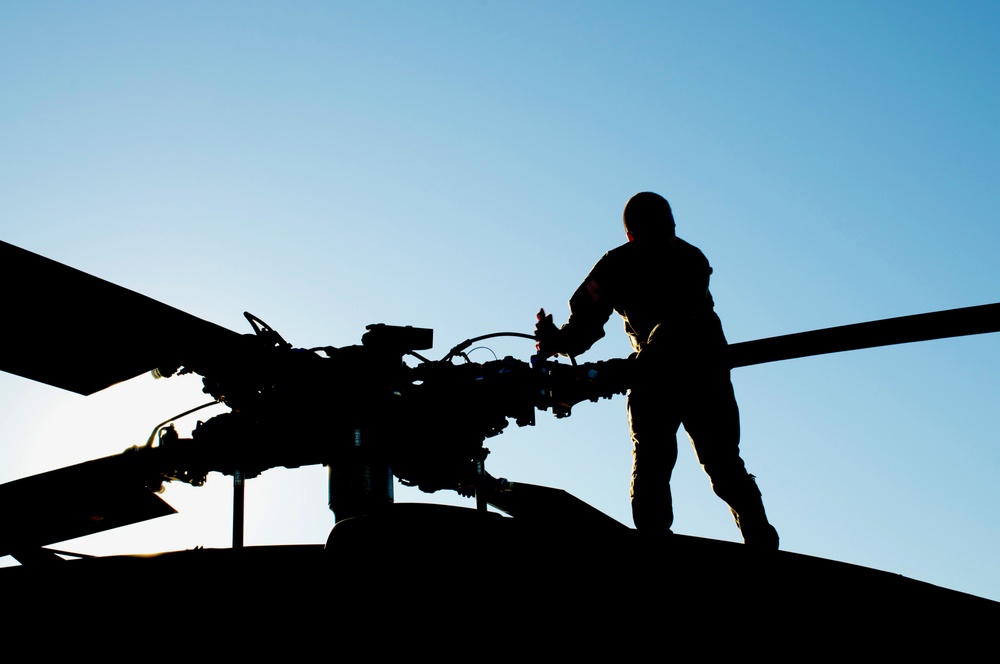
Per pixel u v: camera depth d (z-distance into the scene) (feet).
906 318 12.75
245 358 13.12
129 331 12.32
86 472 14.01
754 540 15.11
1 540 14.03
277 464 13.79
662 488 15.34
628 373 14.48
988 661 11.77
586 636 11.51
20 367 12.59
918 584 13.15
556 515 15.40
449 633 11.39
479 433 13.75
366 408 13.46
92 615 11.49
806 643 11.74
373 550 11.91
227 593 11.74
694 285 16.11
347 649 11.23
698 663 11.40
